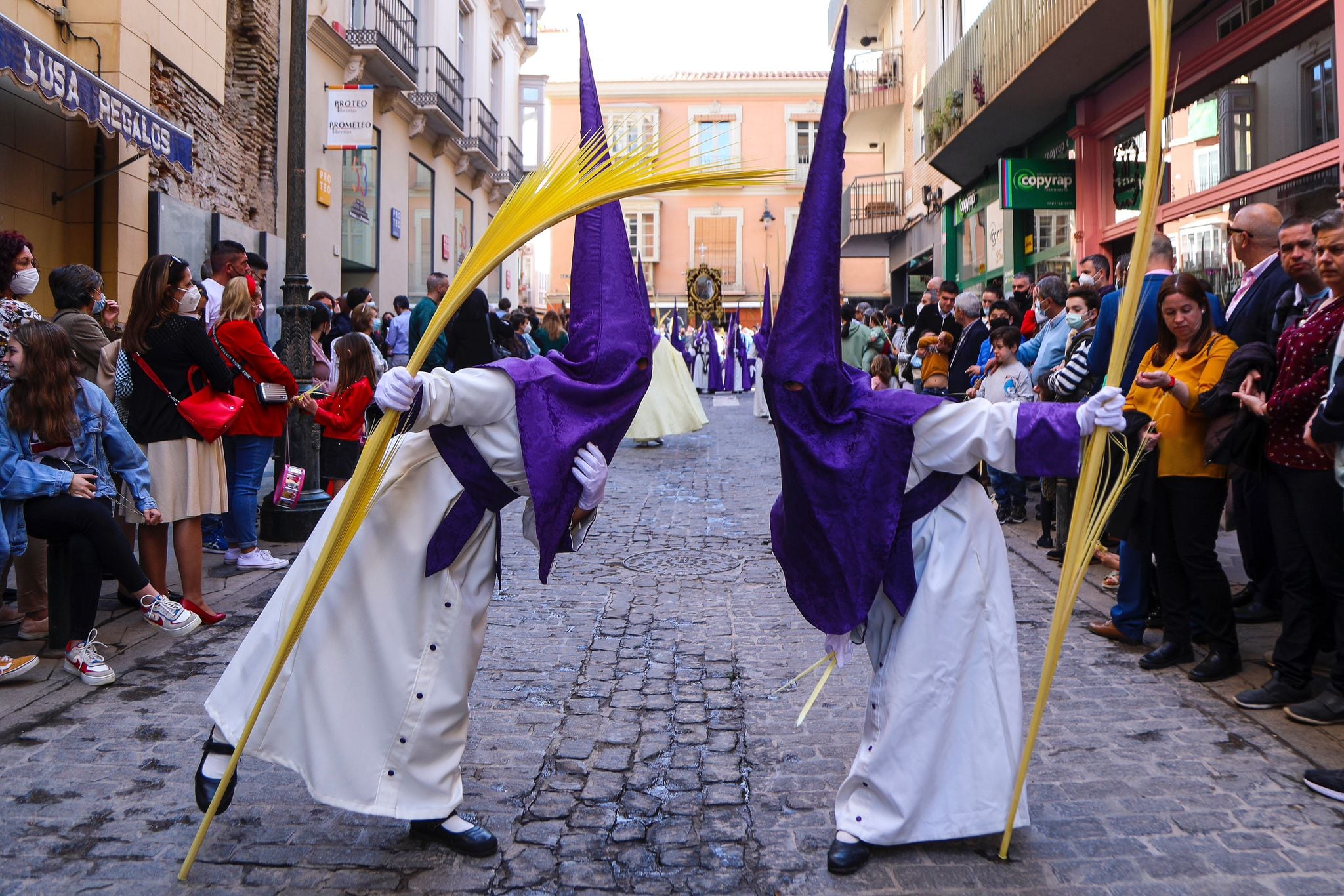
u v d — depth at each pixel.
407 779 2.91
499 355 11.91
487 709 4.20
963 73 14.75
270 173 14.79
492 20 27.34
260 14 14.13
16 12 8.84
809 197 3.00
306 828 3.17
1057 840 3.11
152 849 3.02
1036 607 5.70
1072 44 10.96
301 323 7.46
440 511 2.94
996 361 7.54
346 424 7.59
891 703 2.96
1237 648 4.50
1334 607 4.09
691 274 25.48
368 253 19.16
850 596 2.97
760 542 7.58
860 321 14.18
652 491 9.97
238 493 6.35
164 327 5.12
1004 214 16.22
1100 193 12.77
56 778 3.47
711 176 2.87
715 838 3.15
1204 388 4.38
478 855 3.01
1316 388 3.83
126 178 10.34
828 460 2.97
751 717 4.14
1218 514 4.48
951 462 2.96
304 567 3.05
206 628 5.21
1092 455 2.82
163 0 10.86
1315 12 8.03
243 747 2.86
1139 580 4.95
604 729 4.01
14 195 9.22
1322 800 3.35
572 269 3.24
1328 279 3.89
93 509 4.45
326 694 2.90
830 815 3.30
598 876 2.93
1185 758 3.69
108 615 5.40
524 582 6.35
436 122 21.88
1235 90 9.39
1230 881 2.87
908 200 23.92
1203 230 10.06
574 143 2.98
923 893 2.83
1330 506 3.89
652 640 5.17
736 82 39.00
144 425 5.12
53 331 4.52
